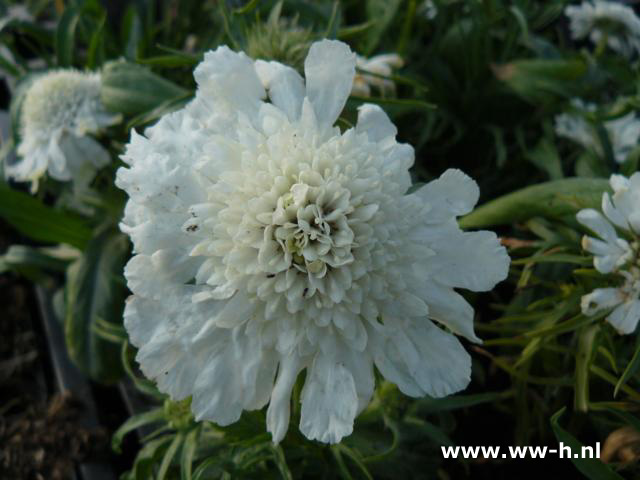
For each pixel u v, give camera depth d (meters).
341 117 0.13
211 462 0.12
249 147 0.10
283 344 0.09
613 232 0.11
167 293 0.09
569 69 0.17
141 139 0.10
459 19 0.20
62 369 0.17
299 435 0.12
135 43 0.19
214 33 0.20
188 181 0.10
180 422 0.12
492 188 0.19
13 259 0.18
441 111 0.19
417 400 0.13
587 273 0.11
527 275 0.13
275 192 0.09
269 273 0.09
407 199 0.10
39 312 0.20
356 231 0.09
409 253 0.10
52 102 0.16
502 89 0.19
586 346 0.12
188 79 0.18
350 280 0.09
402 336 0.10
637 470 0.13
